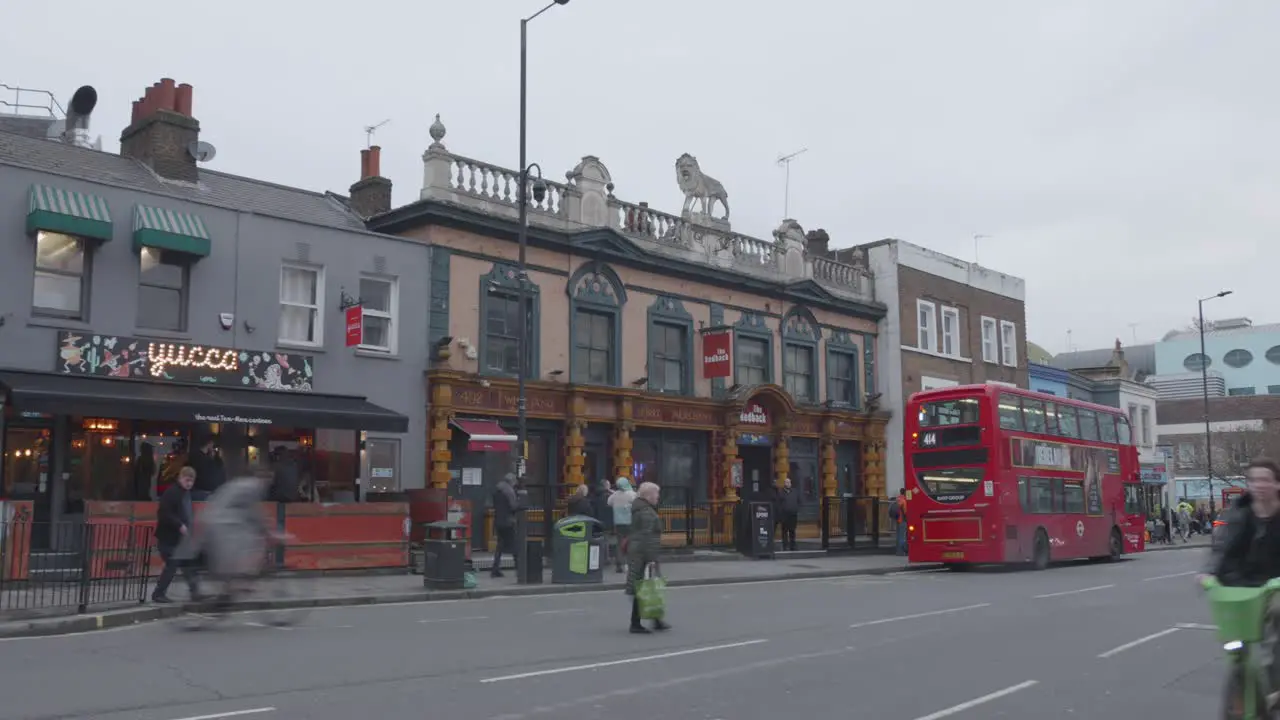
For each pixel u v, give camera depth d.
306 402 20.27
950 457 25.36
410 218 23.55
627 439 26.44
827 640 12.10
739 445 29.81
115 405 16.98
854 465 34.19
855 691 8.95
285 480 18.89
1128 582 21.30
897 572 25.11
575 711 8.00
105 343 18.44
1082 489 28.80
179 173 22.70
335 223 23.78
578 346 26.17
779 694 8.77
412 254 23.05
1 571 13.56
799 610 15.39
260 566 14.35
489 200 24.47
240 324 20.41
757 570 23.06
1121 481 31.69
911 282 36.19
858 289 35.12
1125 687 9.34
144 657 10.41
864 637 12.39
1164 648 11.66
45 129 31.69
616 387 26.14
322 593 16.11
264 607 14.53
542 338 25.20
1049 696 8.88
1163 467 51.47
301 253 21.36
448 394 22.94
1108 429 31.45
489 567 21.66
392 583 17.94
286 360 20.75
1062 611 15.37
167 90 22.89
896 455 34.66
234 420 18.36
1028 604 16.42
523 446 19.88
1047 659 10.83
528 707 8.12
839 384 34.03
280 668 9.81
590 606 15.84
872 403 34.09
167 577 14.20
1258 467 7.12
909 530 25.73
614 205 27.23
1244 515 7.22
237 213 20.56
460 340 23.45
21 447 17.95
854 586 20.16
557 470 25.48
